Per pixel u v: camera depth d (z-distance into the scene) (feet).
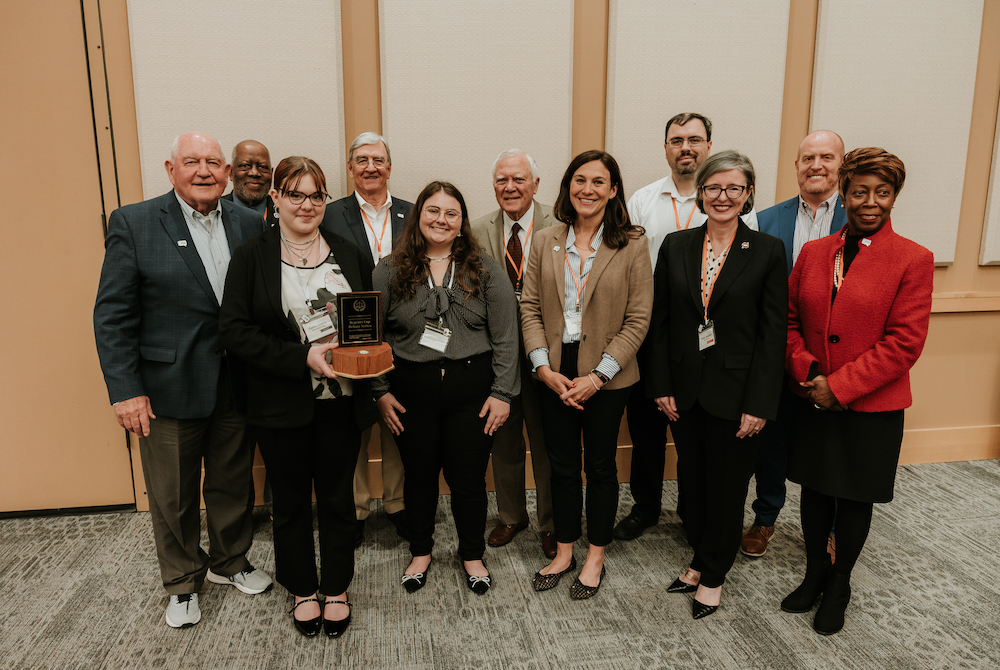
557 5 9.04
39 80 8.15
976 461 11.03
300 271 5.85
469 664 5.91
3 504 8.88
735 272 6.18
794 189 10.06
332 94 8.86
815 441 6.35
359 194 8.07
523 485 8.27
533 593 7.07
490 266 6.59
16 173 8.24
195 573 6.70
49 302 8.56
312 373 5.74
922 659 5.96
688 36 9.34
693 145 7.91
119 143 8.50
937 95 9.97
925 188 10.23
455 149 9.21
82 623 6.52
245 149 8.21
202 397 6.35
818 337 6.35
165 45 8.37
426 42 8.89
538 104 9.25
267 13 8.54
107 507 9.15
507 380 6.55
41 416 8.78
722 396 6.23
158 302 6.14
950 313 10.62
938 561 7.77
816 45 9.63
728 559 6.56
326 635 6.31
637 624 6.52
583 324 6.57
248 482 7.13
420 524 7.06
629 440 10.24
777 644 6.19
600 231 6.73
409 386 6.44
